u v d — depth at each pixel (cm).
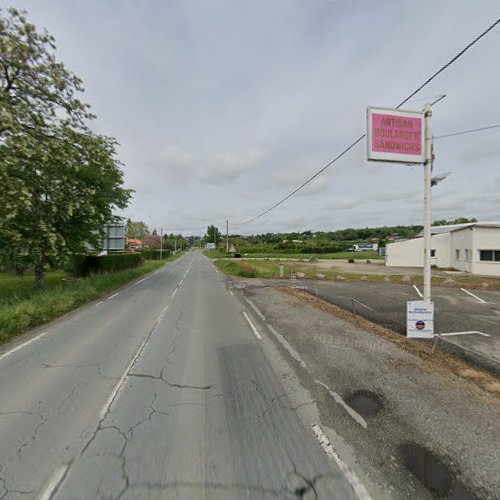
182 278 1825
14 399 345
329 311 855
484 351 529
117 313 832
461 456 251
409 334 578
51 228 989
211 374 419
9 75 836
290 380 400
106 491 212
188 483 220
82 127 1035
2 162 780
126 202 1474
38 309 730
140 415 312
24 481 221
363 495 211
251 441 270
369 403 340
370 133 584
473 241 2086
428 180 600
